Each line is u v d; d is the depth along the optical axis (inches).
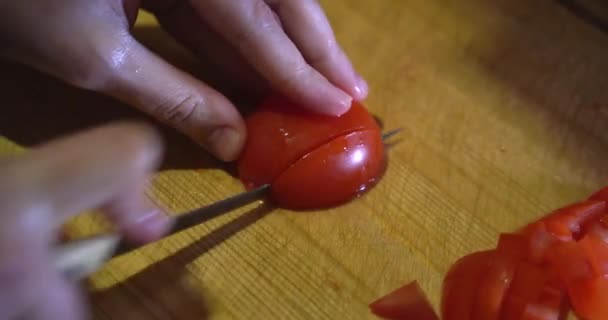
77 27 13.6
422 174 15.4
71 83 14.7
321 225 14.6
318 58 15.4
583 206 14.6
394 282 14.1
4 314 9.1
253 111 15.6
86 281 13.6
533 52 17.4
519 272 13.9
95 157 9.3
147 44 16.7
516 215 15.1
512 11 18.0
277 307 13.7
